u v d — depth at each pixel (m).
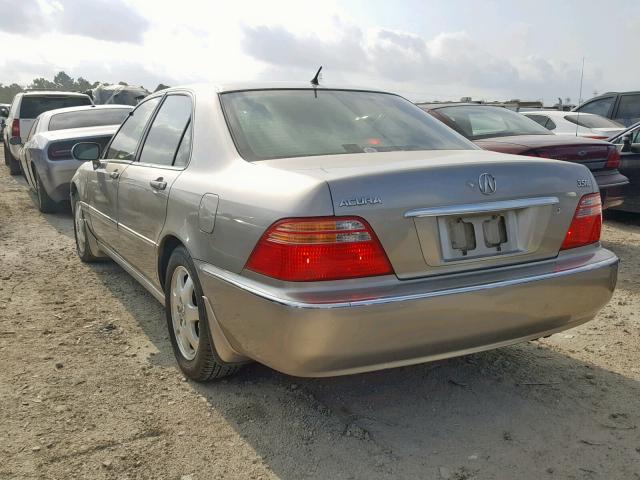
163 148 3.81
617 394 3.24
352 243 2.45
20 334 4.05
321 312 2.36
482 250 2.72
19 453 2.69
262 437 2.83
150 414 3.03
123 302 4.73
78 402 3.14
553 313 2.85
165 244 3.51
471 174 2.69
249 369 3.48
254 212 2.60
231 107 3.36
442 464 2.63
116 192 4.35
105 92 22.61
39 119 9.61
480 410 3.08
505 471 2.58
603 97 12.42
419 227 2.56
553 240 2.90
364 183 2.49
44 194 8.55
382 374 3.47
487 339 2.72
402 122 3.62
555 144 6.22
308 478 2.54
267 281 2.52
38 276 5.45
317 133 3.25
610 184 6.37
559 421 2.97
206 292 2.92
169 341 3.96
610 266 2.99
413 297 2.48
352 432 2.87
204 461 2.65
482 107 7.71
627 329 4.17
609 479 2.53
